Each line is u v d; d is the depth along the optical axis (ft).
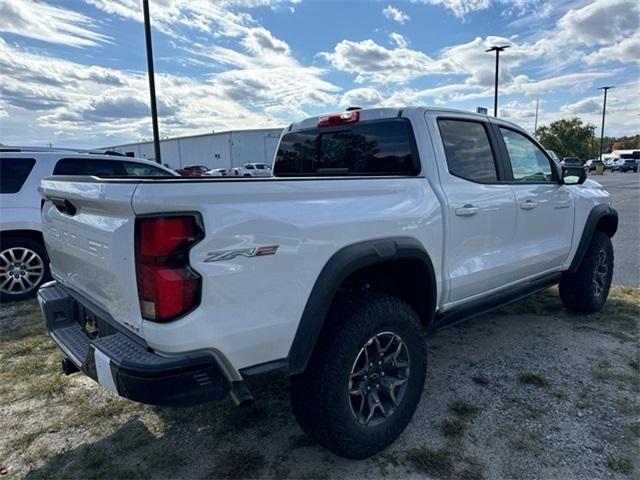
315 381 7.29
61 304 8.51
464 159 10.46
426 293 9.23
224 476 7.55
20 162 17.66
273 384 10.59
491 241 10.80
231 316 6.22
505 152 11.66
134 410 9.59
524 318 14.70
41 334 13.92
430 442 8.32
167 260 5.76
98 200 6.23
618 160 177.17
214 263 6.00
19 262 17.28
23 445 8.45
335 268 7.20
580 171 12.82
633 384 10.29
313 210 7.14
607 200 15.40
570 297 14.61
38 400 10.05
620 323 14.16
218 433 8.74
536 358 11.70
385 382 8.10
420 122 9.84
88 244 7.07
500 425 8.78
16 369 11.53
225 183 6.19
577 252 13.92
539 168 12.93
